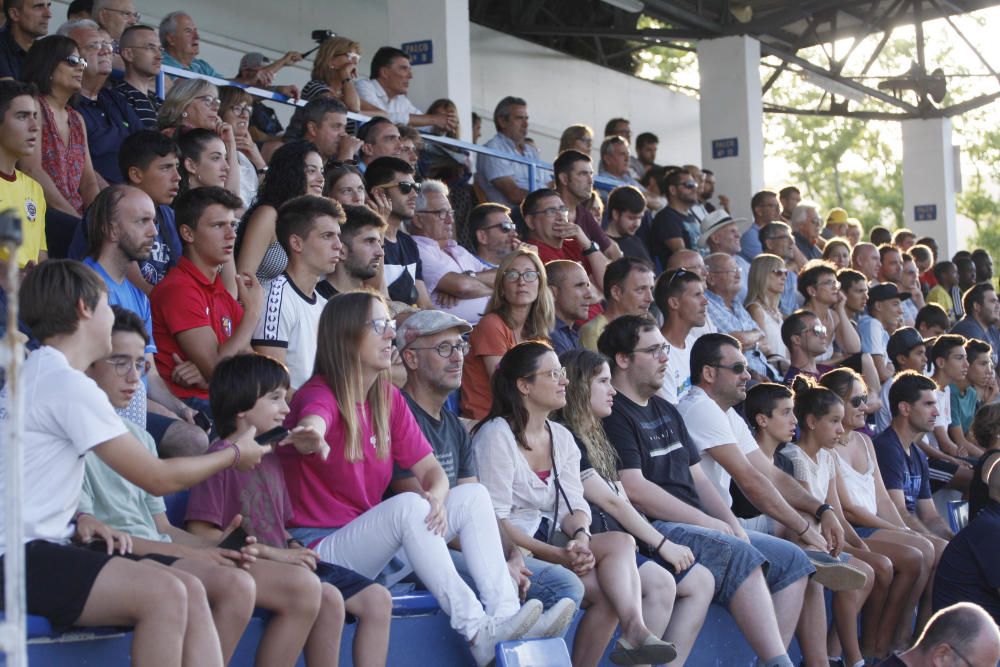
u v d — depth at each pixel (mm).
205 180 7512
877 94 21188
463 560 5941
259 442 4902
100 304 4449
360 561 5543
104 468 4965
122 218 6059
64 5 12336
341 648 5336
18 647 2756
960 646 5543
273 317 6668
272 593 4855
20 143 6484
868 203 36750
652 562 6598
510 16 18141
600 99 19469
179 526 5586
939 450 11672
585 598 6340
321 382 5703
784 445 8688
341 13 15680
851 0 19219
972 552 8164
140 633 4242
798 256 13562
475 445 6480
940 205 21734
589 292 8617
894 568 8656
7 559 2803
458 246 9508
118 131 8094
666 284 8883
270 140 10203
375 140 9992
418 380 6328
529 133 18078
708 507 7551
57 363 4359
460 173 12016
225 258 6641
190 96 8102
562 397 6484
